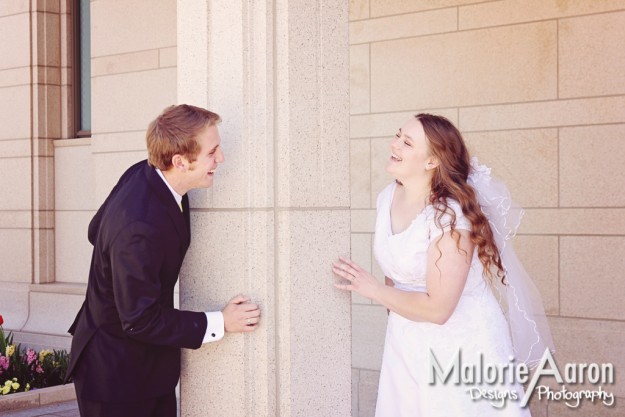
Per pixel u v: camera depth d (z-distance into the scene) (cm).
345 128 342
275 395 322
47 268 926
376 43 675
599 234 572
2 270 953
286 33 319
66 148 923
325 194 334
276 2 321
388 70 669
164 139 295
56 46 939
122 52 843
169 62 809
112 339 304
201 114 300
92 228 317
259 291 320
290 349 320
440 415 348
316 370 331
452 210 331
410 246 341
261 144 320
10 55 945
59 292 888
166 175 304
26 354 725
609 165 570
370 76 679
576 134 582
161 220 294
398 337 361
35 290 910
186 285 341
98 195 861
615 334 563
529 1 602
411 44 657
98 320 305
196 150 297
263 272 319
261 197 320
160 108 816
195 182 305
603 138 572
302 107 325
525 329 375
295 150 322
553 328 587
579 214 580
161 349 312
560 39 589
